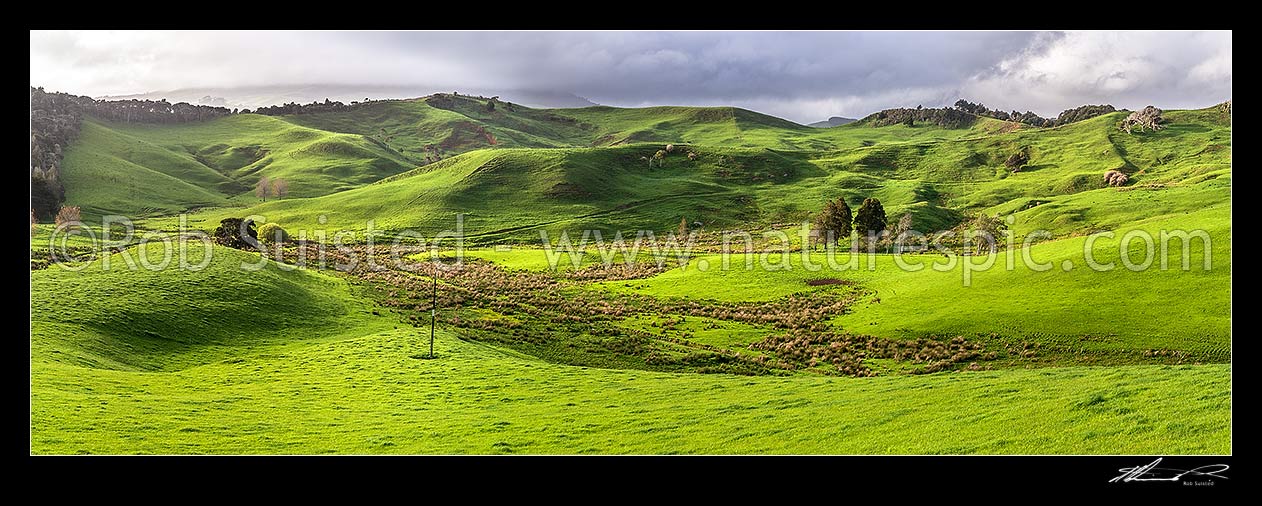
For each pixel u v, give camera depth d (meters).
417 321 79.94
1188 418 24.23
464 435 32.81
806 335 74.94
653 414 35.44
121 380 45.06
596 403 39.34
